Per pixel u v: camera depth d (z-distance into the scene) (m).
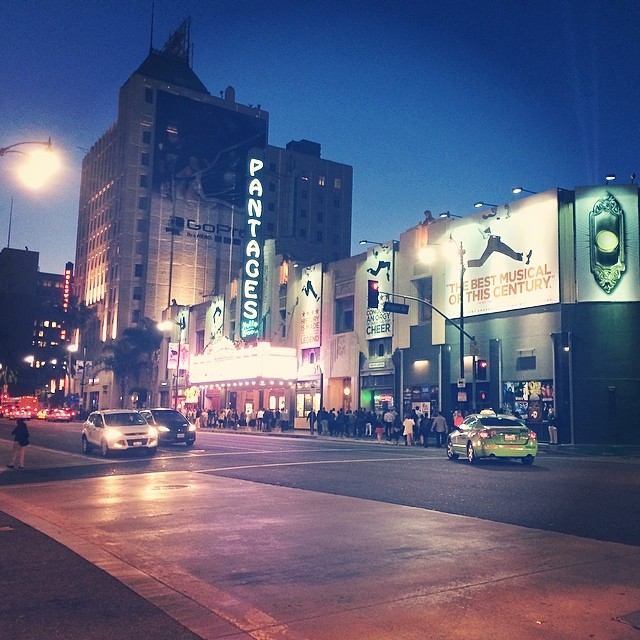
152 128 103.75
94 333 108.38
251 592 6.34
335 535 9.05
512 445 21.17
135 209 101.12
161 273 101.25
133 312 99.31
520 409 36.38
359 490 14.13
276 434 46.25
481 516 10.69
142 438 24.31
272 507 11.60
